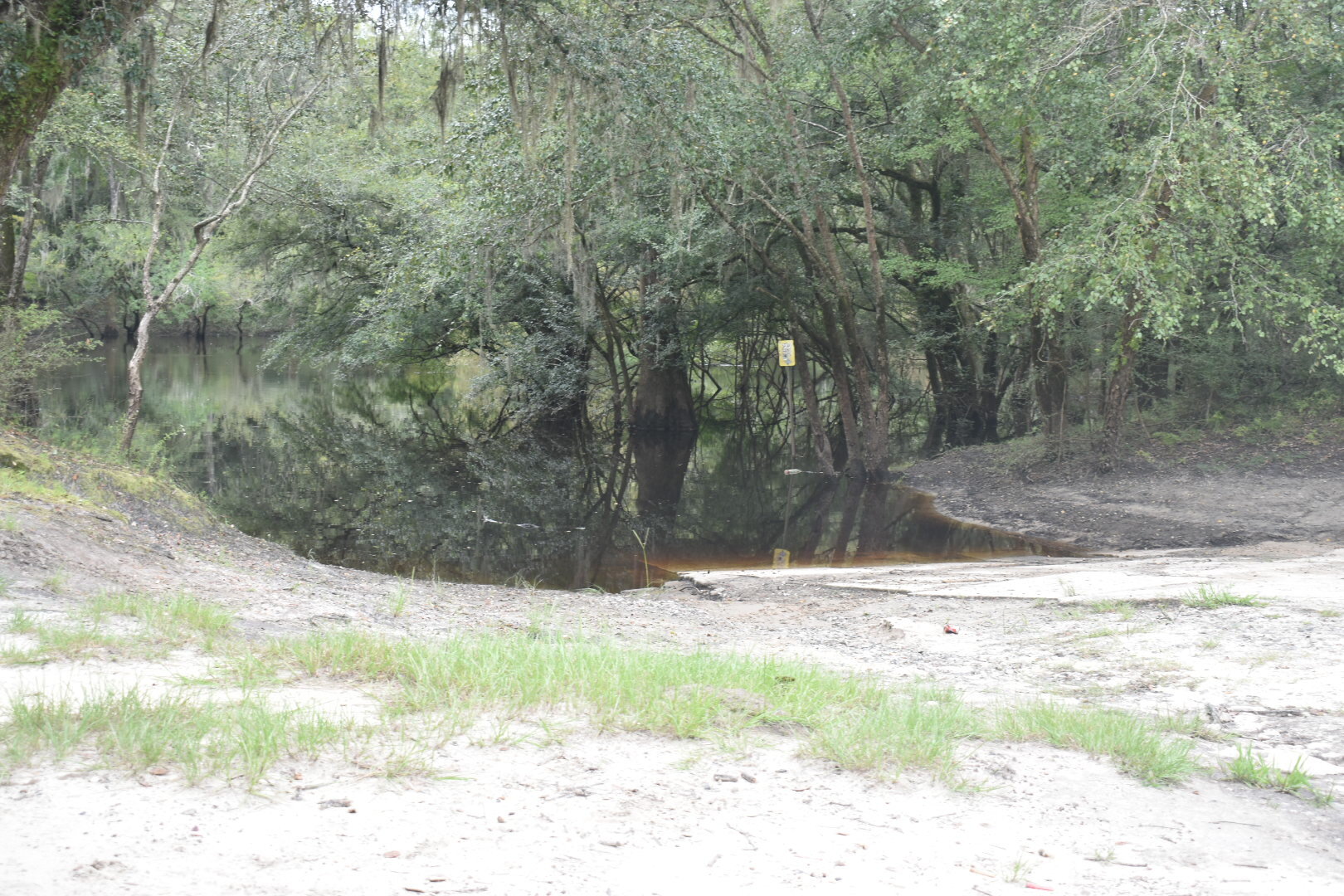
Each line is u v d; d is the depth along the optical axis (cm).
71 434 1623
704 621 1062
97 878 289
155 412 3128
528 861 323
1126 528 1680
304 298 3438
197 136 1848
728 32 2069
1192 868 351
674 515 1991
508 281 2959
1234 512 1644
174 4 1462
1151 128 1645
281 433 2962
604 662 575
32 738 388
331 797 364
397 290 2475
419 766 400
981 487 2145
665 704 502
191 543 1079
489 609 1035
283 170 2723
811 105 2206
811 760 448
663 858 332
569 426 3369
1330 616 799
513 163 1855
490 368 3447
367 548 1550
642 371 3272
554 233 2036
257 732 404
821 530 1845
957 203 2641
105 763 374
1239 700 595
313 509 1861
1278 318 1602
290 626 745
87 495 1111
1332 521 1527
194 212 3038
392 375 5119
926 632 915
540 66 1470
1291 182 1438
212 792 359
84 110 1739
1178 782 443
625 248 2655
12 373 1509
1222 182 1407
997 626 919
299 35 1571
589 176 1855
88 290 4600
